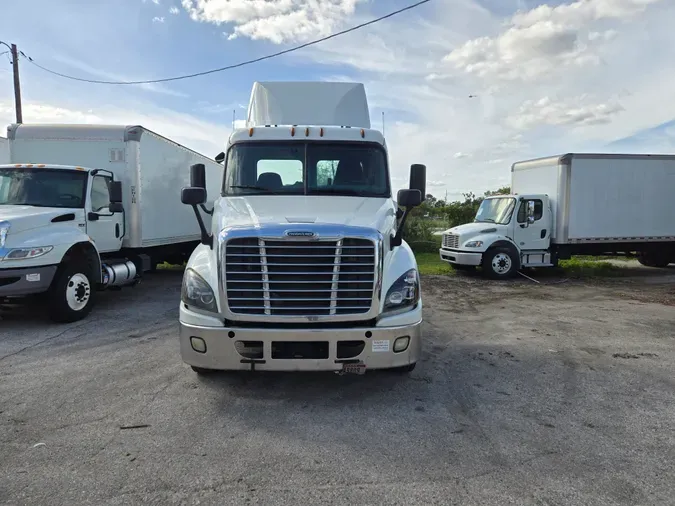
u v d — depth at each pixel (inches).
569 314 339.3
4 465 129.5
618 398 181.3
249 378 196.9
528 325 303.1
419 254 781.9
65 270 287.3
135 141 362.3
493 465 132.0
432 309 356.5
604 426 157.1
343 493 118.3
